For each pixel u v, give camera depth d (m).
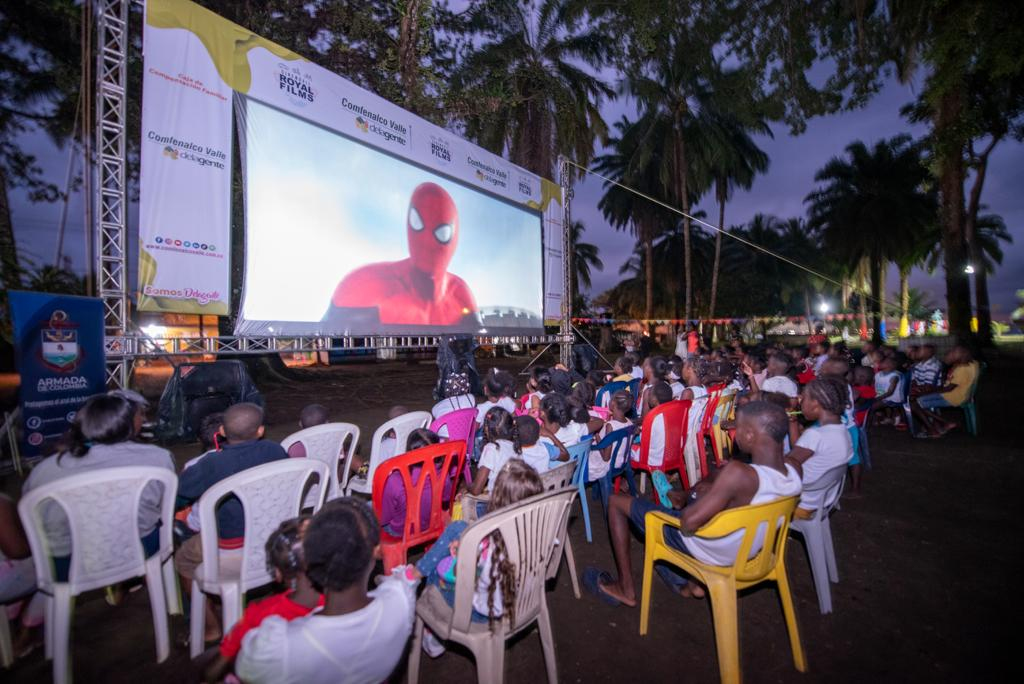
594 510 4.50
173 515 2.43
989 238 44.12
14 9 10.73
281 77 6.13
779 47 13.53
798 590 3.16
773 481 2.29
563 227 12.12
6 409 6.73
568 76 17.78
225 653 1.49
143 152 4.88
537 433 3.08
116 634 2.68
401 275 7.86
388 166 7.61
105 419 2.37
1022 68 12.01
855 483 4.70
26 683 2.28
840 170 37.47
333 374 15.81
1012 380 13.02
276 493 2.37
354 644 1.40
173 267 5.09
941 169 15.45
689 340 13.17
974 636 2.64
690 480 4.62
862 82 13.48
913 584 3.17
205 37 5.35
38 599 2.51
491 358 23.89
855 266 38.59
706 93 28.28
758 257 49.47
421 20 11.19
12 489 4.17
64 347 4.23
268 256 6.09
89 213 4.84
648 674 2.43
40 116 13.29
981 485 4.94
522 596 2.13
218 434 2.94
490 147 18.17
